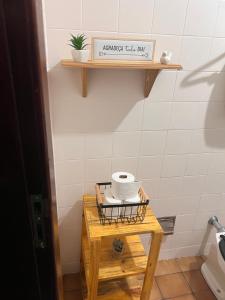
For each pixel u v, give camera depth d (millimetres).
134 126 1246
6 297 672
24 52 436
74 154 1247
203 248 1759
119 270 1167
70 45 1018
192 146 1361
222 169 1477
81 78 1094
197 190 1510
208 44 1137
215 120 1319
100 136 1233
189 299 1486
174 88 1199
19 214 568
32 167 528
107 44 988
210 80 1216
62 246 1498
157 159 1355
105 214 1121
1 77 445
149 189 1438
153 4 1019
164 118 1257
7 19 412
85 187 1342
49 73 1061
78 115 1167
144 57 1032
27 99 468
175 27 1075
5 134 489
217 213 1634
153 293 1507
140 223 1112
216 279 1506
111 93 1154
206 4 1059
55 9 959
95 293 1145
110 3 987
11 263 625
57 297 753
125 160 1320
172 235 1646
